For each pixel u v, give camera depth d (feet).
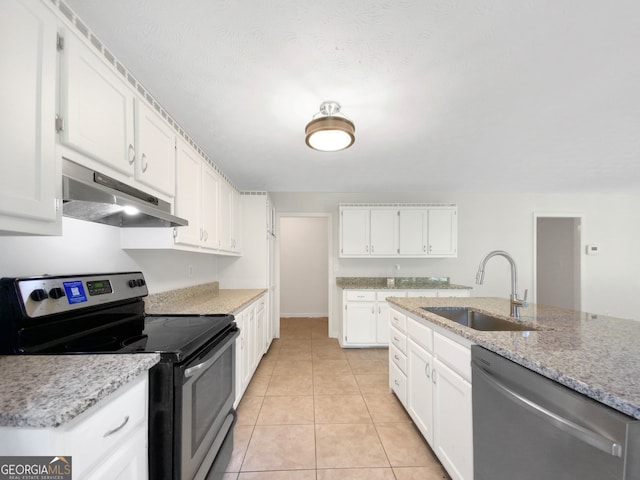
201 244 7.75
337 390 8.90
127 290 5.08
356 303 12.96
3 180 2.57
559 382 2.89
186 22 3.79
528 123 6.82
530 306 7.11
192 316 6.16
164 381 3.52
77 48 3.51
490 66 4.74
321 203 15.12
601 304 15.34
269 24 3.84
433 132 7.29
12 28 2.66
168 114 6.15
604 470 2.39
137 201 4.15
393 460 5.86
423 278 15.02
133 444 3.15
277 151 8.43
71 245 4.91
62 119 3.27
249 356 8.90
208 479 4.28
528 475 3.21
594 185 13.24
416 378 6.55
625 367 3.00
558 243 17.62
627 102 5.88
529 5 3.59
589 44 4.25
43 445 2.23
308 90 5.39
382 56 4.49
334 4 3.56
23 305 3.43
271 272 13.70
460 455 4.66
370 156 9.06
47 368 3.05
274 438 6.55
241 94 5.49
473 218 15.25
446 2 3.54
